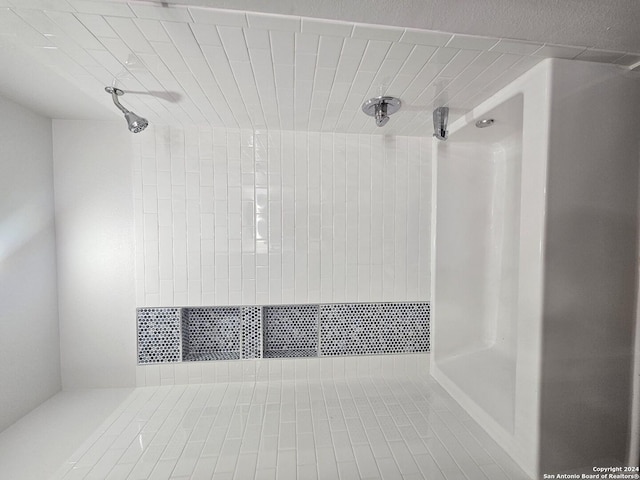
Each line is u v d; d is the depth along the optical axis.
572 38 0.78
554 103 0.87
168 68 0.94
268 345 1.50
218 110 1.24
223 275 1.45
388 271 1.53
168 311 1.44
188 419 1.17
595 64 0.89
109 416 1.20
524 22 0.72
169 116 1.31
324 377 1.51
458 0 0.65
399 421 1.16
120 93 1.08
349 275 1.51
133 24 0.73
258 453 0.98
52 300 1.35
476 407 1.17
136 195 1.40
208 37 0.79
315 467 0.92
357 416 1.19
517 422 0.96
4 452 1.00
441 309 1.56
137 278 1.42
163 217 1.42
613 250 0.92
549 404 0.90
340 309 1.51
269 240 1.46
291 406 1.26
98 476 0.89
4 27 0.74
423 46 0.82
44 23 0.73
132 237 1.41
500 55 0.86
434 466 0.93
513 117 1.23
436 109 1.23
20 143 1.21
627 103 0.92
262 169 1.45
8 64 0.93
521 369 0.95
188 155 1.42
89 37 0.79
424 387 1.43
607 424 0.93
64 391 1.39
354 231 1.50
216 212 1.44
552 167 0.88
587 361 0.91
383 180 1.51
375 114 1.18
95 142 1.38
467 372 1.44
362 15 0.70
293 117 1.31
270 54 0.86
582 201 0.90
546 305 0.89
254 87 1.05
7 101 1.16
